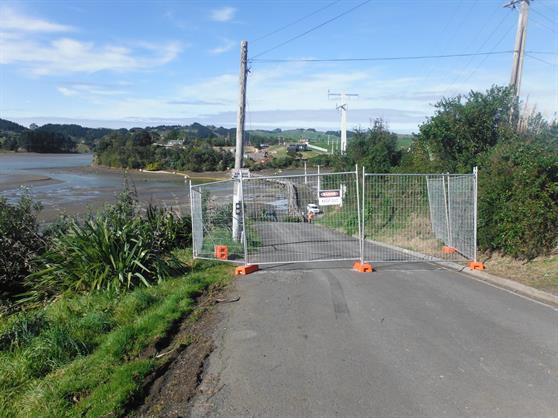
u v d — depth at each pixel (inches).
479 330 215.9
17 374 177.2
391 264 382.0
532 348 194.2
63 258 319.3
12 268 335.9
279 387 160.7
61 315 245.1
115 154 4271.7
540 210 343.9
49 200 1694.1
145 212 512.7
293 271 352.2
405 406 147.2
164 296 277.1
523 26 591.8
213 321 233.0
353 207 601.0
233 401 151.6
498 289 294.5
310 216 708.0
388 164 932.6
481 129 550.3
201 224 449.1
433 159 605.6
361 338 205.8
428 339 204.4
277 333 213.3
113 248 313.6
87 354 195.3
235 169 550.0
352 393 155.9
